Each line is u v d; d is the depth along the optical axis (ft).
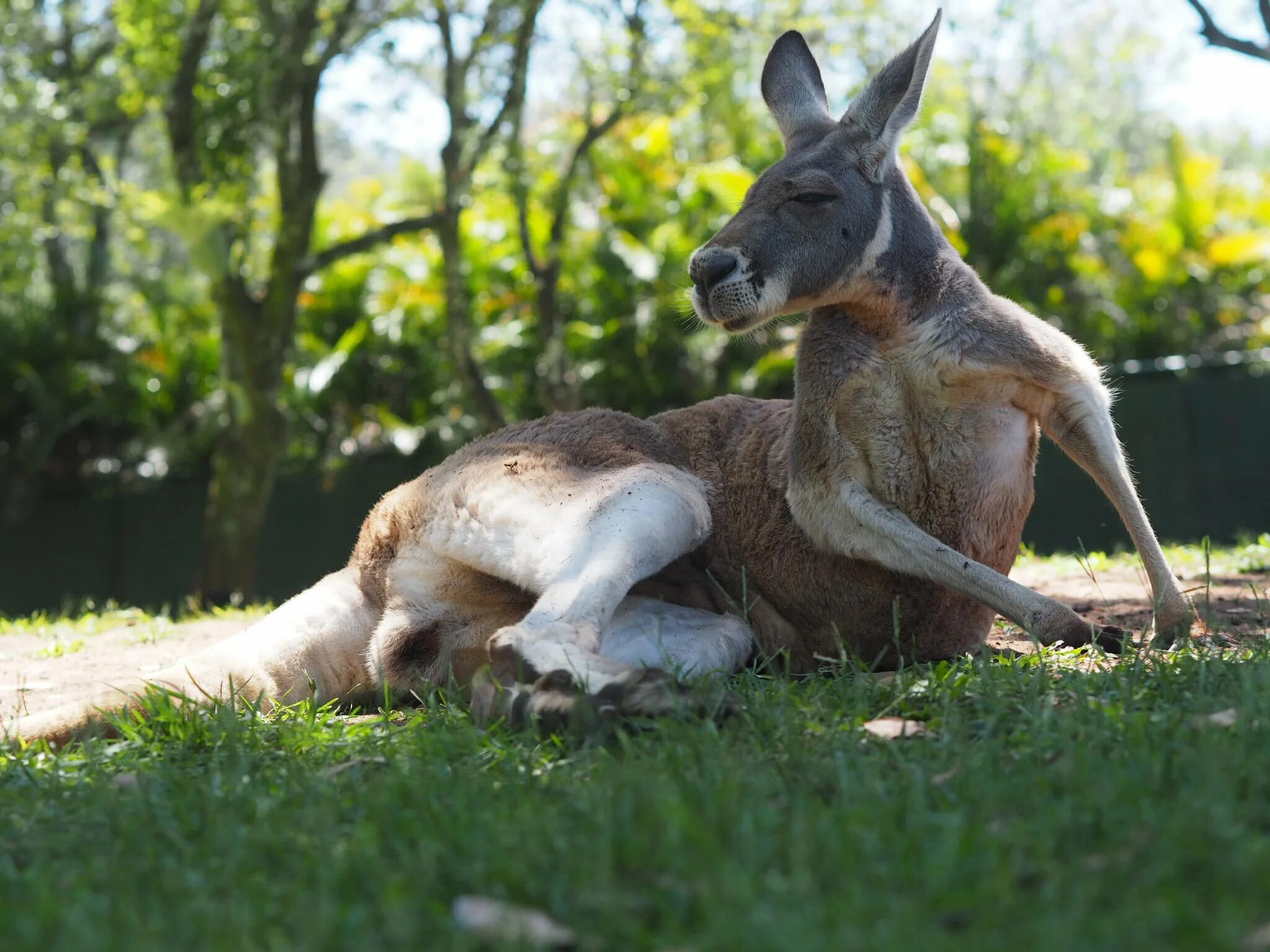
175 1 62.34
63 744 15.12
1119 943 7.22
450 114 59.88
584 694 12.82
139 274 83.05
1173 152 75.56
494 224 75.05
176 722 14.55
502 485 16.46
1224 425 59.47
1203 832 8.55
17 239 72.38
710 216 70.79
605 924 8.02
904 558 16.24
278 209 65.31
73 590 79.87
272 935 8.16
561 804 10.53
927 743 11.55
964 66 76.28
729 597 17.80
